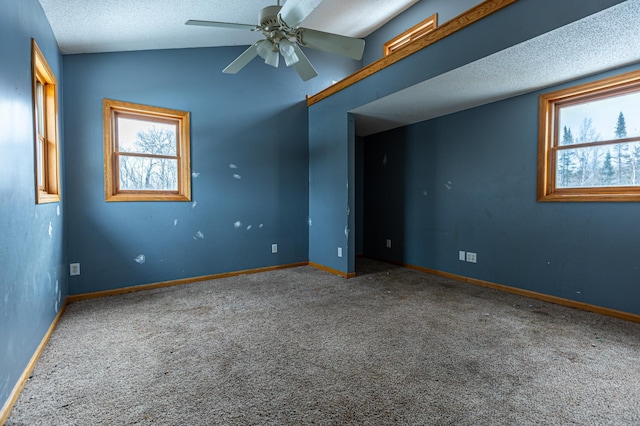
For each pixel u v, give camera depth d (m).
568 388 1.65
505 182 3.34
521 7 2.11
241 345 2.14
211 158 3.87
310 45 2.40
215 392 1.62
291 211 4.51
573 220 2.85
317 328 2.41
